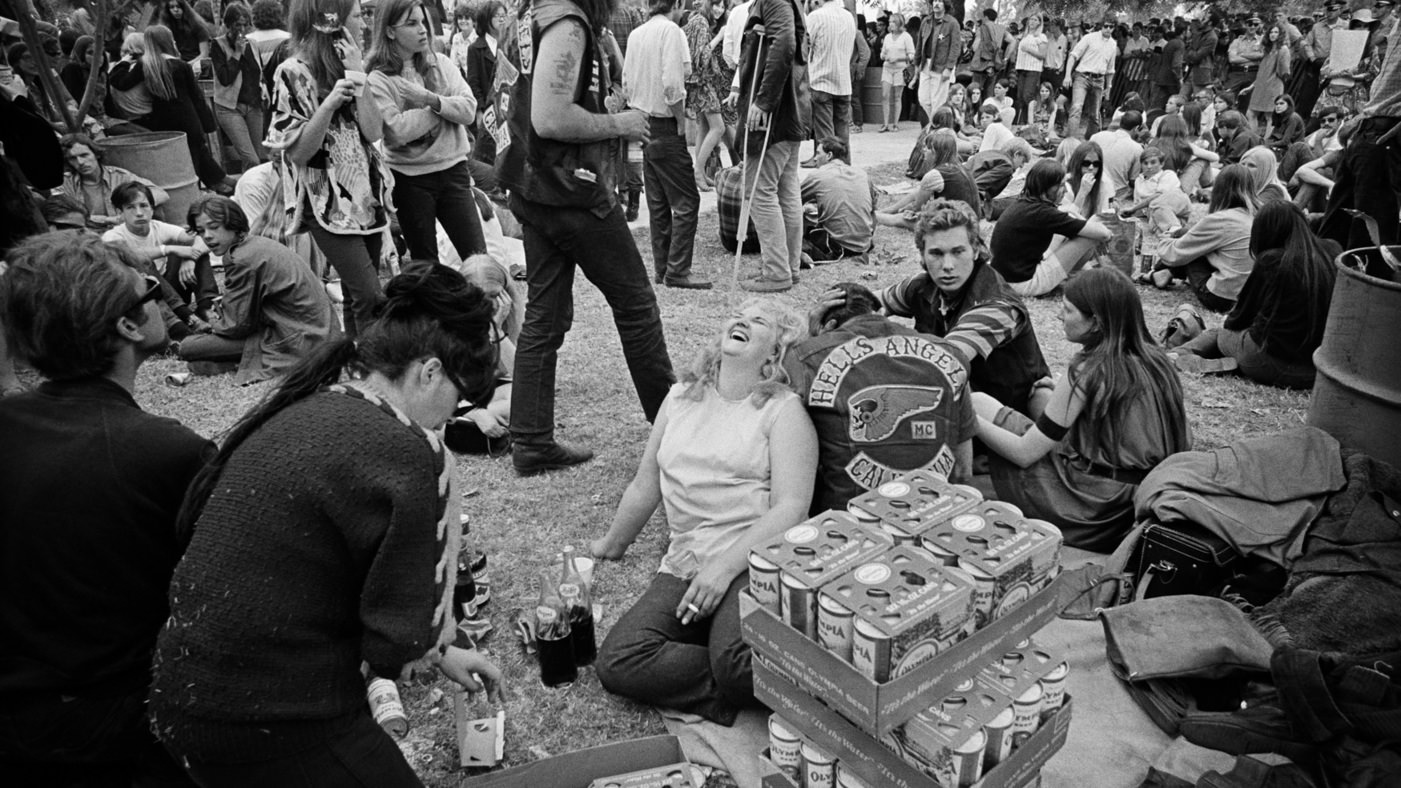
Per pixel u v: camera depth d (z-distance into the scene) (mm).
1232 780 2533
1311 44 15031
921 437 3221
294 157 4578
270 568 1779
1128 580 3453
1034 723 2248
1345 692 2500
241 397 5426
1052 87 17609
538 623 3174
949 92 15477
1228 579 3371
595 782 2674
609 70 4273
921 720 2115
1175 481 3562
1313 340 5246
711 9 12406
